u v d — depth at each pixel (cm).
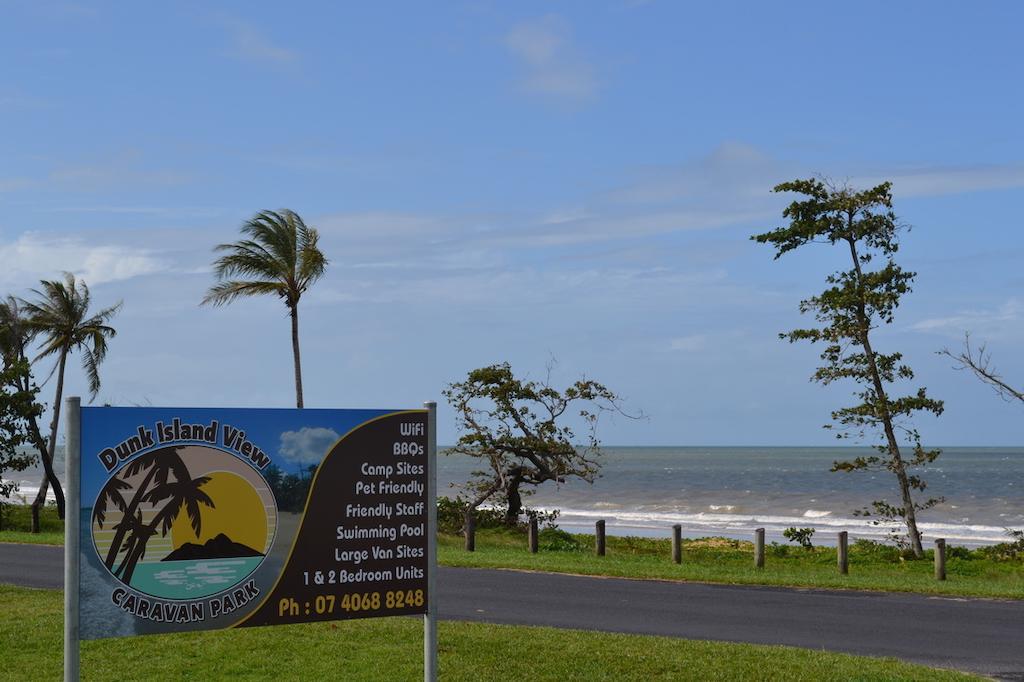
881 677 1062
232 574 785
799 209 2905
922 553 2842
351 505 826
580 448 3622
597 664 1105
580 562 2177
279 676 1040
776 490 10188
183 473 773
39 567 1997
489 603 1595
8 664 1079
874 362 2866
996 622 1473
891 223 2881
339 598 819
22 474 13738
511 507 3531
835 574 2159
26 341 4075
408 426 848
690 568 2077
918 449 2895
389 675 1044
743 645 1227
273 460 802
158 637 1199
